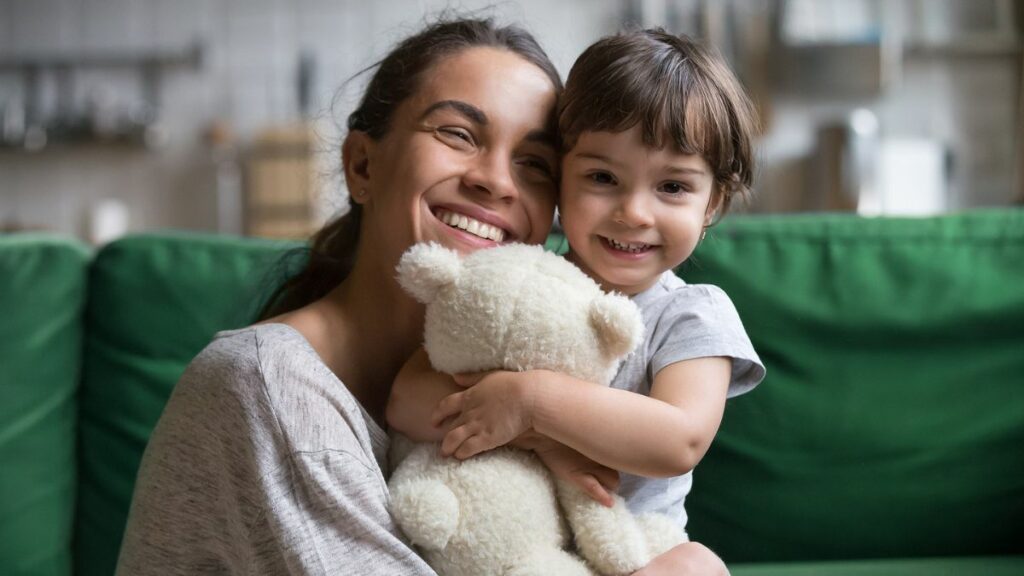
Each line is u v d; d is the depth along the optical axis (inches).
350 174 42.6
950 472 55.1
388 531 32.3
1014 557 54.6
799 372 55.9
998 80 165.3
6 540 53.9
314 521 32.1
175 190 173.0
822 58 161.8
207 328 57.5
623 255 37.3
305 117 168.1
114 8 172.9
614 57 37.9
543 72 40.8
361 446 34.4
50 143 170.1
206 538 35.5
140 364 57.1
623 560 31.9
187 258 58.6
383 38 165.2
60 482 55.9
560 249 53.2
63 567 55.6
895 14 165.3
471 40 40.8
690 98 37.0
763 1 164.1
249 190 167.8
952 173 164.9
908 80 166.4
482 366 32.8
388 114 40.3
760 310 56.4
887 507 54.9
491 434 31.9
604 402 32.0
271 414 32.8
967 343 56.4
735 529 55.5
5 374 55.2
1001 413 55.4
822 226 58.7
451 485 31.8
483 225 38.3
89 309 58.3
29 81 172.9
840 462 55.2
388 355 40.8
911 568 52.4
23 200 172.9
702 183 38.0
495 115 38.1
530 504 31.7
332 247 47.5
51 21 172.9
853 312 56.2
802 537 55.2
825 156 154.5
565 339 32.0
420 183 37.7
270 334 35.8
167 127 172.9
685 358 36.0
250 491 32.7
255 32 172.6
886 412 55.4
